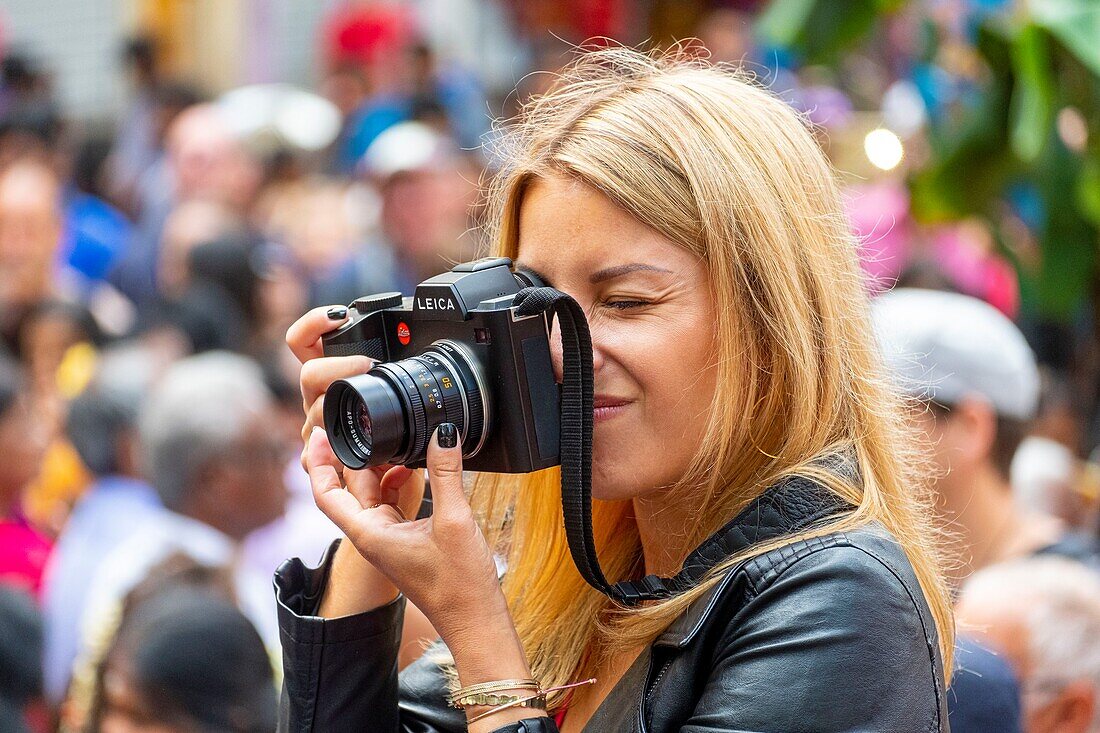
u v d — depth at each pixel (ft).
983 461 12.03
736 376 6.55
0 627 10.94
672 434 6.65
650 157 6.59
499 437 6.70
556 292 6.42
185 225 24.77
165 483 13.75
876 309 9.88
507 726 6.37
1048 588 10.43
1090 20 13.82
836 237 6.97
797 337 6.57
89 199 31.60
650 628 6.59
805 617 6.04
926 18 18.39
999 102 15.90
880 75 21.17
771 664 6.00
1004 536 12.10
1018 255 16.92
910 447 7.56
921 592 6.34
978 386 11.91
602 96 6.93
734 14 24.54
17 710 11.00
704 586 6.44
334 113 32.96
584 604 7.51
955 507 12.01
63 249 29.07
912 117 18.45
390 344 7.22
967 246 21.04
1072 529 15.23
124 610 10.94
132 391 16.08
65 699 11.64
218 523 13.79
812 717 5.87
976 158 16.30
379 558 6.67
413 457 6.61
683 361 6.59
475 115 30.81
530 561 7.74
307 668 7.07
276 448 14.25
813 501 6.50
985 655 8.93
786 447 6.64
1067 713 10.23
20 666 11.02
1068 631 10.25
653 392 6.60
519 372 6.60
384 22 33.22
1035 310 17.11
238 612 10.73
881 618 6.04
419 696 7.75
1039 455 15.57
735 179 6.57
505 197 7.07
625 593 6.61
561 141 6.79
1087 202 14.78
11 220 23.16
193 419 13.74
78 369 20.31
